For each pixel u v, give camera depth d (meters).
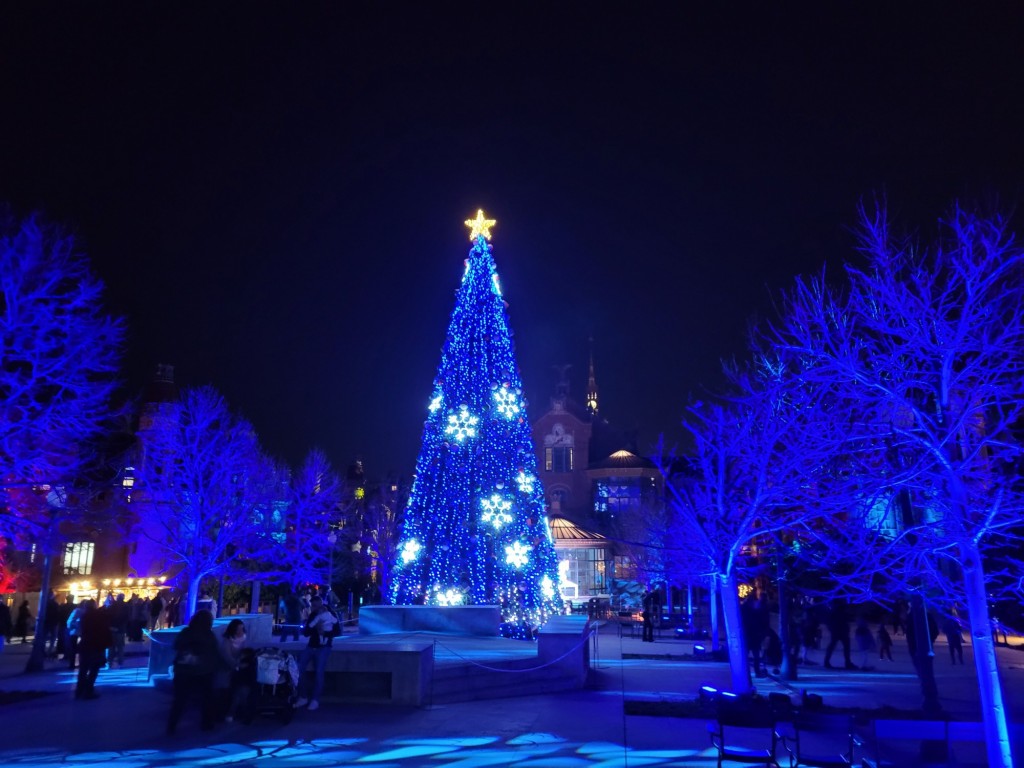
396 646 15.12
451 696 14.98
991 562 14.80
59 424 17.89
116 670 20.12
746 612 20.58
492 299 26.67
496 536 24.95
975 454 9.77
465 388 25.69
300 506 41.09
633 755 10.80
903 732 8.86
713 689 14.41
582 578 57.38
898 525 15.80
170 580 39.56
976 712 14.39
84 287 17.64
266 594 44.88
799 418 16.95
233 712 12.78
